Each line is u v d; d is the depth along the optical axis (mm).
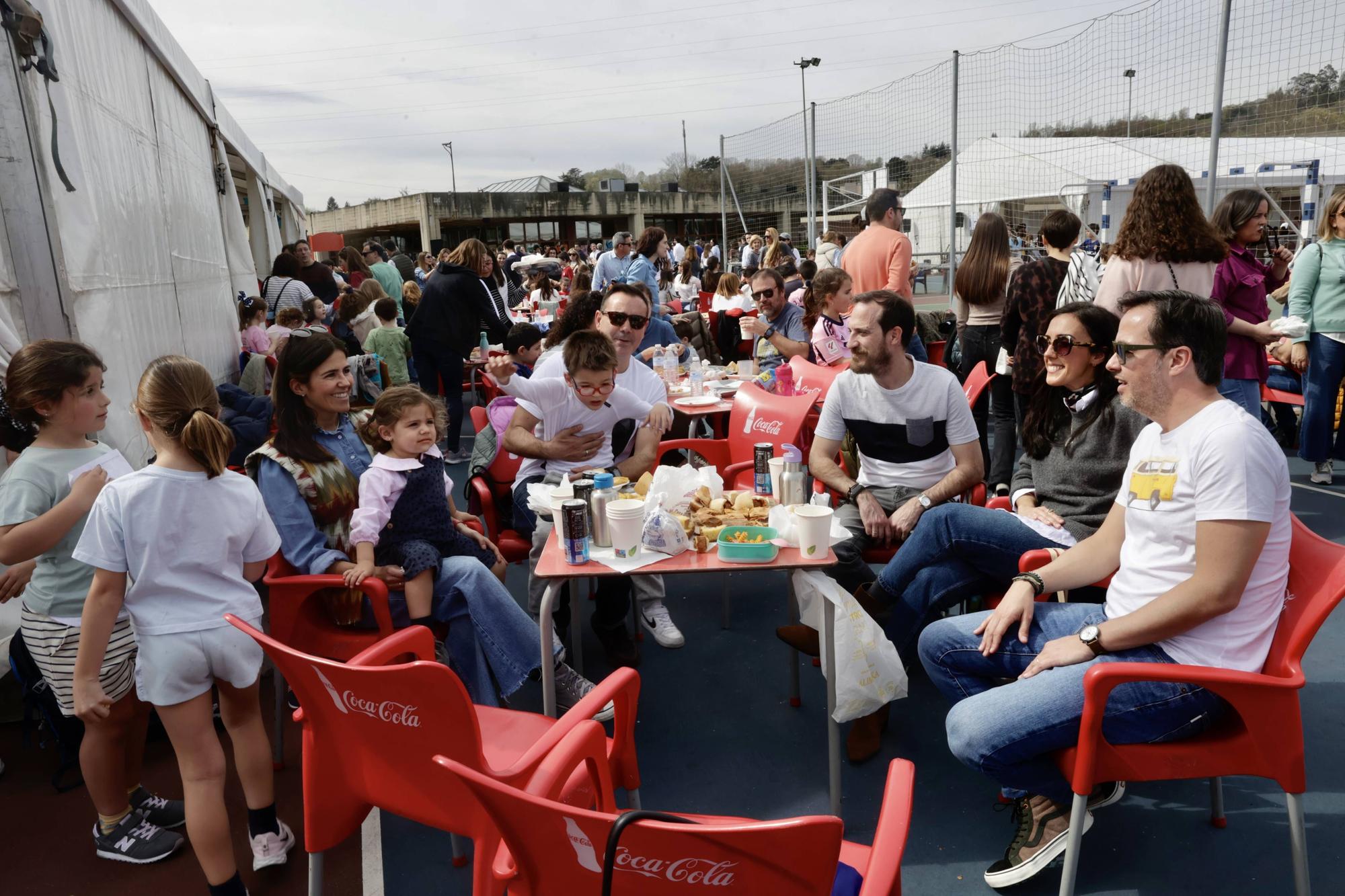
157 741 3105
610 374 3338
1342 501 5012
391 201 44094
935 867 2312
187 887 2369
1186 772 1898
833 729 2463
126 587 2082
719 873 1134
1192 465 1951
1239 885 2176
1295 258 5172
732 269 17812
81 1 4023
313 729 1821
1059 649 2092
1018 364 4684
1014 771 2043
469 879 2359
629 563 2473
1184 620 1913
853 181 13570
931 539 2779
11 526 2240
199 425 2045
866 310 3189
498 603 2742
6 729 3244
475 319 7055
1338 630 3588
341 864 2449
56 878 2412
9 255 3217
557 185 45406
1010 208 11688
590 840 1166
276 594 2711
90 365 2355
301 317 7422
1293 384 5973
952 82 8500
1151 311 1990
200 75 7613
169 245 5539
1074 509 2807
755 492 3135
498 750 2090
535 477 3615
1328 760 2693
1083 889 2188
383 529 2875
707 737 3002
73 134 3619
